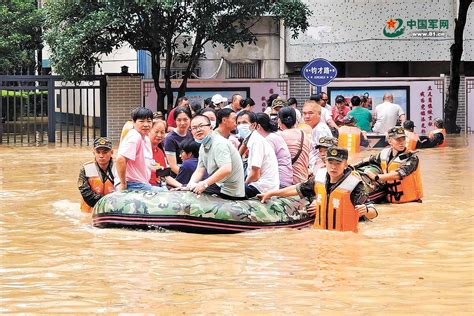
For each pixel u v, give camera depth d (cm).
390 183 1405
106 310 748
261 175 1207
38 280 868
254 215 1134
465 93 3278
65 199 1484
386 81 3103
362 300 781
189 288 827
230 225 1120
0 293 812
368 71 3453
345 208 1131
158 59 2809
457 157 2280
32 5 3488
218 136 1151
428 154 2370
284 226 1149
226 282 854
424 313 738
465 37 3388
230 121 1233
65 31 2688
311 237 1098
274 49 3331
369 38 3331
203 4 2673
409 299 786
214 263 945
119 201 1155
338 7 3312
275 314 734
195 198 1135
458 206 1384
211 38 2748
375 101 3106
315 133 1361
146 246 1042
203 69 3316
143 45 2748
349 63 3441
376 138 2531
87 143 2897
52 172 1959
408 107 3127
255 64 3344
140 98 2972
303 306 759
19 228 1187
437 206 1381
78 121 3853
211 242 1068
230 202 1141
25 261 963
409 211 1330
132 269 916
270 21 3316
